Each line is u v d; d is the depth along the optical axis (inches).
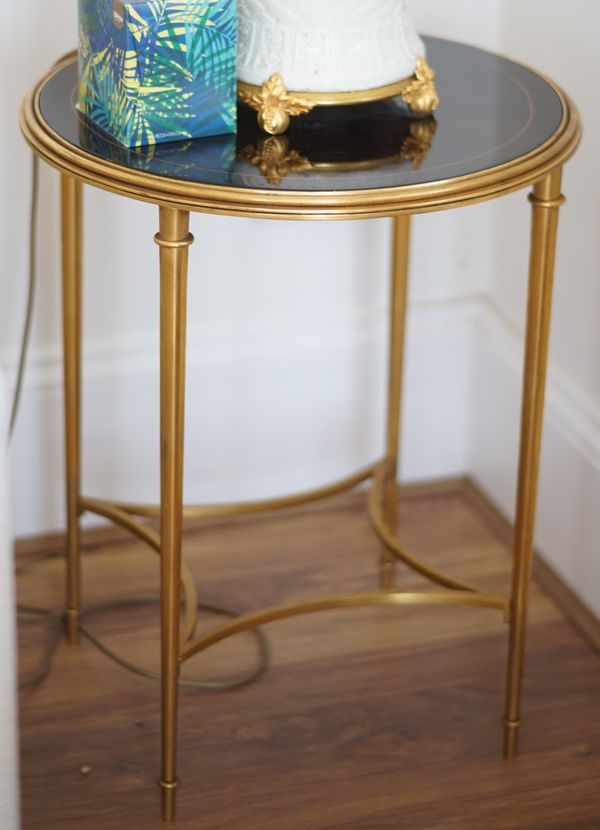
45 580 69.4
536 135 48.4
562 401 67.2
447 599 56.6
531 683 62.7
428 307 74.2
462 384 76.8
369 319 73.0
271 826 54.6
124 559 71.3
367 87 48.5
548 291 50.9
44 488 71.9
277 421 74.1
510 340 71.9
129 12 44.0
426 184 44.4
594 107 60.9
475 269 73.9
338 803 55.9
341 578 70.2
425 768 57.7
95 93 48.0
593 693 62.1
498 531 74.1
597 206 61.9
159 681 62.5
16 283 66.9
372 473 66.9
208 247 68.5
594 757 58.4
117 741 58.9
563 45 63.0
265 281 70.4
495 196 45.4
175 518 49.7
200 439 73.2
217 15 45.8
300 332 72.2
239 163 45.9
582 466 65.6
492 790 56.7
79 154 45.8
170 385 47.5
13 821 44.9
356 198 43.6
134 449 72.6
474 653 64.6
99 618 66.7
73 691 61.8
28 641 65.1
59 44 62.9
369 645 65.1
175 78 46.2
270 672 63.2
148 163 45.3
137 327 69.9
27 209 65.4
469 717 60.6
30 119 49.3
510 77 54.5
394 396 66.7
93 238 66.9
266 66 48.1
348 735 59.4
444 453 78.1
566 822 55.1
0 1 61.3
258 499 76.0
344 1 47.5
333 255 70.9
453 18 68.1
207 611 67.5
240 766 57.7
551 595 68.7
